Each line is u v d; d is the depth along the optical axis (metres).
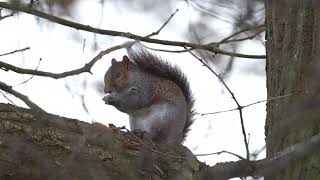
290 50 8.41
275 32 8.71
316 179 7.70
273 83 8.58
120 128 8.23
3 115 7.46
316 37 8.18
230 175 8.05
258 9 10.16
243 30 10.62
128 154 7.96
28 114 7.61
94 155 7.73
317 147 5.95
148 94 11.14
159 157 8.11
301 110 5.53
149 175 8.00
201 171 8.25
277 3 5.83
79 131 7.79
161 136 10.90
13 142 7.27
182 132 11.07
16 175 7.31
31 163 7.20
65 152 7.53
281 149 7.95
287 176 7.88
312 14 8.30
